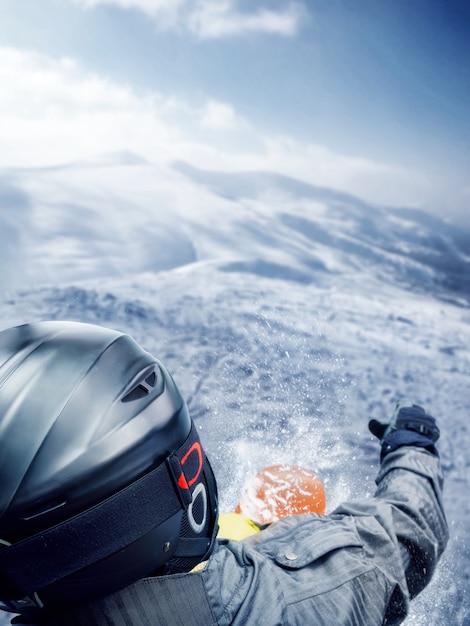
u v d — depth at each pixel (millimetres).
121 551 720
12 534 675
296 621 834
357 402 4156
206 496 873
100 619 743
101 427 725
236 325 5332
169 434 776
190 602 776
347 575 897
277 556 922
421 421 1222
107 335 844
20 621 805
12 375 760
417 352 5523
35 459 689
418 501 1052
